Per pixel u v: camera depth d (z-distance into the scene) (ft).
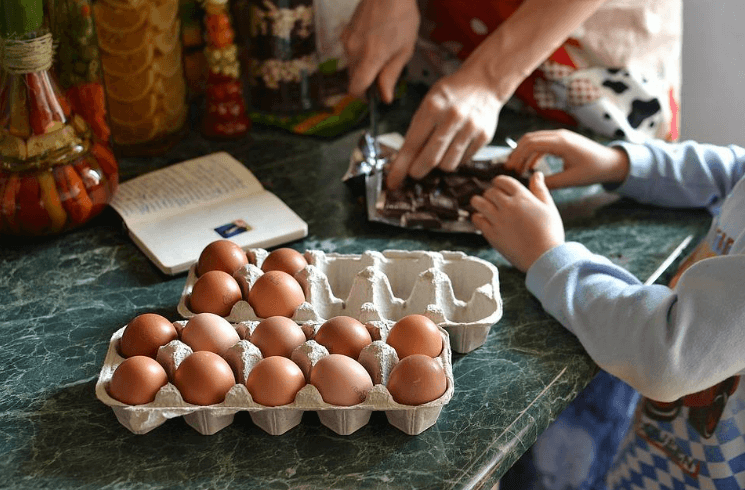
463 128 3.93
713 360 2.81
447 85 4.01
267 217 3.86
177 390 2.65
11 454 2.66
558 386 2.99
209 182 4.12
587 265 3.27
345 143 4.66
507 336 3.23
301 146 4.63
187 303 3.12
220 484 2.55
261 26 4.58
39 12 3.32
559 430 4.38
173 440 2.71
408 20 4.40
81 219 3.73
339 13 4.83
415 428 2.70
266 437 2.72
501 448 2.71
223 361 2.68
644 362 2.88
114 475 2.58
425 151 3.90
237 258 3.23
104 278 3.56
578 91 4.58
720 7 5.32
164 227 3.77
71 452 2.67
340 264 3.37
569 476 4.45
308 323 2.94
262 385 2.61
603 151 4.00
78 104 3.78
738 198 3.40
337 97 4.94
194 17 4.70
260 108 4.86
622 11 4.43
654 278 3.57
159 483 2.55
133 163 4.42
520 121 4.82
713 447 3.46
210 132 4.65
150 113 4.35
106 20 4.03
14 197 3.57
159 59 4.25
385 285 3.18
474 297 3.15
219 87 4.54
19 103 3.46
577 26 4.13
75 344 3.16
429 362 2.64
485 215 3.63
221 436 2.72
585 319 3.10
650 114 4.60
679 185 3.95
